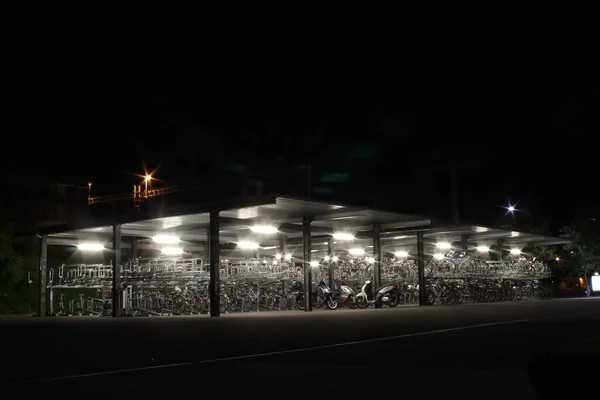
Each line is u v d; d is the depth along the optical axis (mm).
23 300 21375
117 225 18516
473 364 6488
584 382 2521
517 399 4648
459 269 25297
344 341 8930
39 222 27641
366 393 4887
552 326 11297
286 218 19422
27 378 5777
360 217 20922
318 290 21953
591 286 35750
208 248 22188
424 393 4883
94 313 20453
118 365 6598
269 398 4699
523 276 27953
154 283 19266
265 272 20625
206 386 5242
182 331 10992
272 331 10789
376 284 22750
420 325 11844
